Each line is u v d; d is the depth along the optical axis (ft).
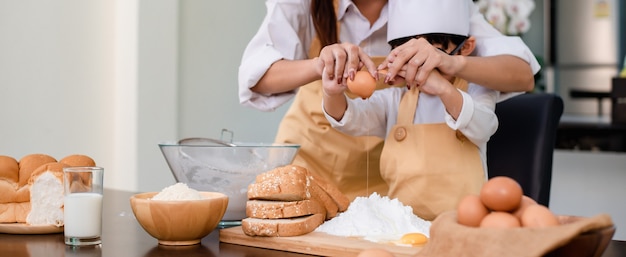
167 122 8.64
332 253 2.98
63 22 7.86
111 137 8.39
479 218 2.45
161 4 8.47
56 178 3.54
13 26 7.50
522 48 4.54
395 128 4.57
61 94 7.89
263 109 4.92
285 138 5.44
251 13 9.78
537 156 5.24
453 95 4.09
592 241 2.27
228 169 3.71
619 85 10.11
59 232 3.59
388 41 4.56
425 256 2.46
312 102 5.34
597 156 9.04
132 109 8.32
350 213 3.33
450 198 4.31
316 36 5.13
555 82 18.19
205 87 9.23
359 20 4.90
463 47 4.55
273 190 3.32
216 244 3.28
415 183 4.39
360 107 4.78
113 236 3.47
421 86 4.09
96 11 8.14
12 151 7.56
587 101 17.87
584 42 18.01
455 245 2.36
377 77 3.96
